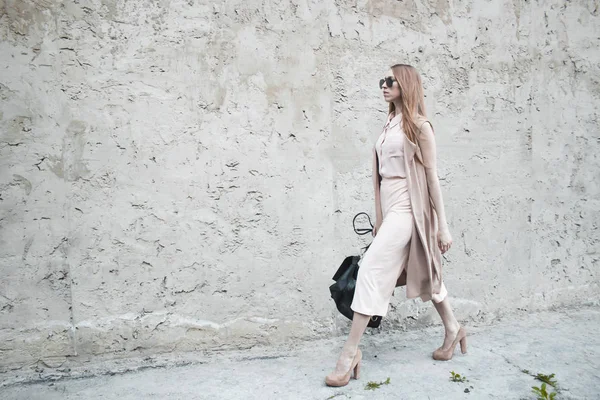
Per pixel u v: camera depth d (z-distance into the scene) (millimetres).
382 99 3619
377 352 3289
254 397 2660
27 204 2961
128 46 3090
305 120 3428
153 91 3141
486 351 3273
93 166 3061
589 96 4203
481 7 3865
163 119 3164
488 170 3918
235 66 3277
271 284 3398
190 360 3176
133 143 3119
